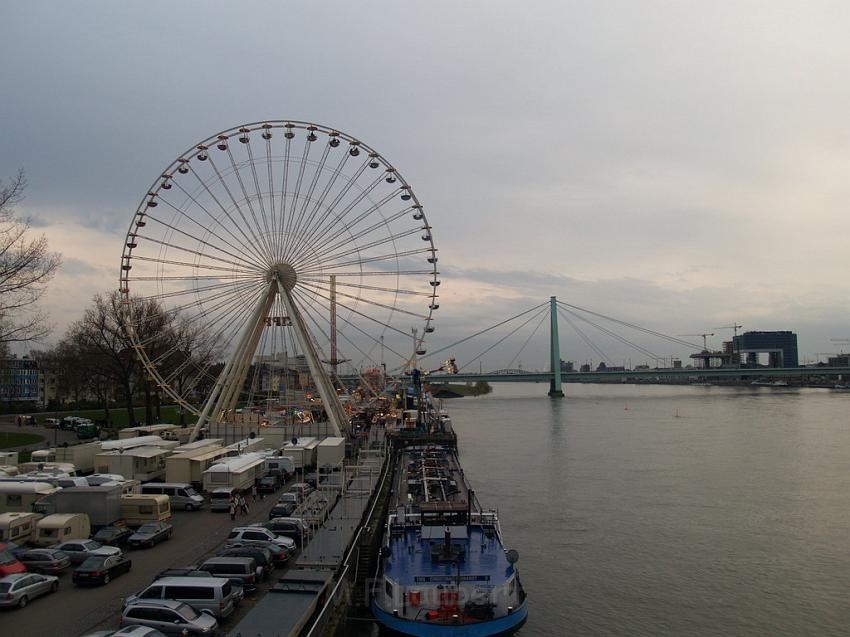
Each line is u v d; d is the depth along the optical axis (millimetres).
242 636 26828
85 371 117125
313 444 74875
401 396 139750
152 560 39875
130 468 62344
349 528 43250
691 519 65188
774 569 51469
